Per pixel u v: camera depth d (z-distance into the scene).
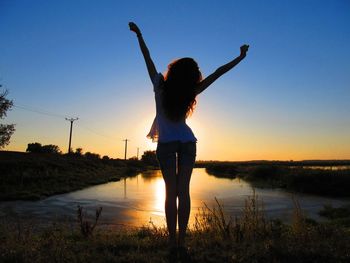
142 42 4.40
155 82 4.12
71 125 81.62
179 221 4.14
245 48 4.29
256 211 7.19
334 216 22.30
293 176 47.81
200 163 193.25
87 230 7.96
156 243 5.19
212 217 7.29
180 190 4.11
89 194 37.62
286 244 4.82
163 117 4.06
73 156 82.06
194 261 4.10
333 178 43.91
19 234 6.82
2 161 49.06
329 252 4.48
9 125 40.50
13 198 32.03
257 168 66.00
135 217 22.19
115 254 4.68
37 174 46.94
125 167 97.44
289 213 23.28
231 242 5.26
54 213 23.41
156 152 4.14
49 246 5.19
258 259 4.30
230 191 42.28
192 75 4.00
